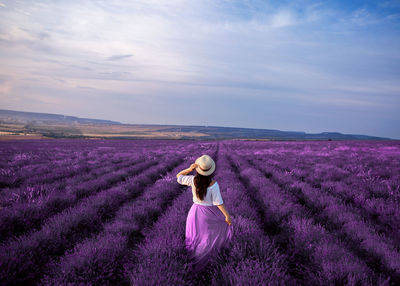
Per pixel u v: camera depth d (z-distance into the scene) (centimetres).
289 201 552
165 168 1190
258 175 905
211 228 308
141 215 482
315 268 282
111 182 853
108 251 310
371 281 244
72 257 295
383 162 1326
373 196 607
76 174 1005
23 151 2261
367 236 352
